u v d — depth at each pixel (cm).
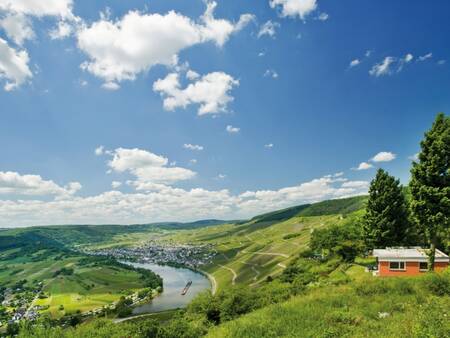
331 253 9119
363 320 1830
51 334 2089
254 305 3881
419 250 5128
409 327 1488
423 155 4297
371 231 5891
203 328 2608
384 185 5859
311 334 1683
